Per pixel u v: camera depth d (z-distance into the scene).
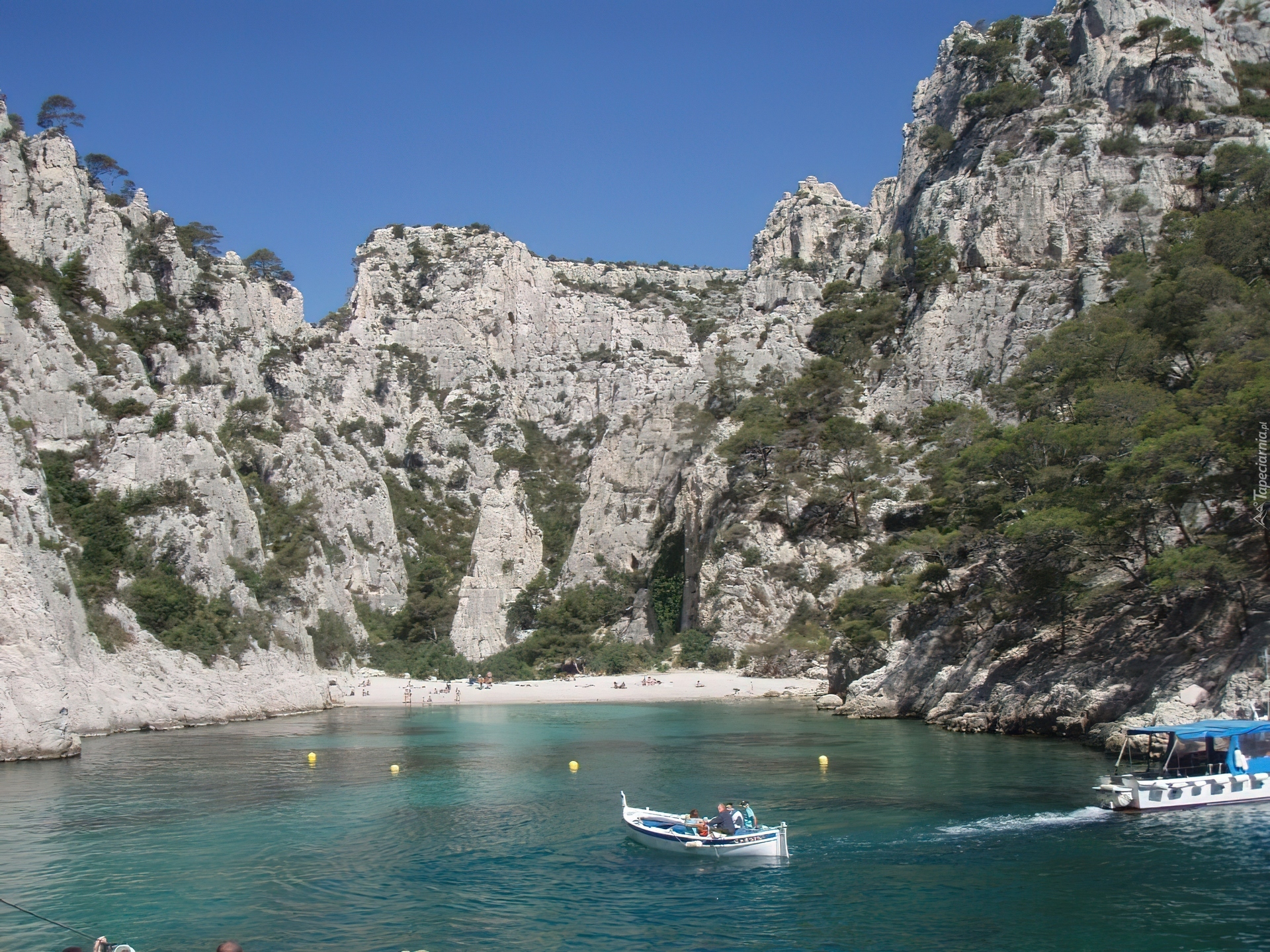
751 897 30.08
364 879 32.34
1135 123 137.00
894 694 75.56
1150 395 59.69
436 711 91.81
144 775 51.62
